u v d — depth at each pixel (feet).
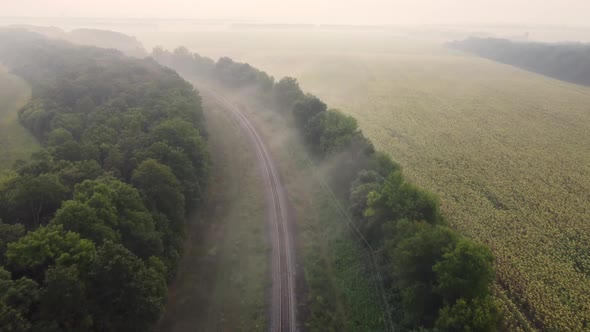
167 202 166.61
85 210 124.06
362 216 185.68
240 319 140.36
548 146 336.49
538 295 156.35
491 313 111.34
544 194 244.42
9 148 254.68
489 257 122.72
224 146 303.48
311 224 201.77
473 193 241.35
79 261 109.70
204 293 152.15
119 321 111.24
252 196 228.02
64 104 287.89
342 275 164.04
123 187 146.72
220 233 192.34
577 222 212.43
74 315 100.42
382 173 213.46
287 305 146.82
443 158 299.79
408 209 161.07
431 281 128.57
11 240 122.11
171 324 136.15
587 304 153.28
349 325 139.23
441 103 481.05
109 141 214.69
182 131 222.28
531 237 197.06
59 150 187.73
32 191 139.23
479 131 372.38
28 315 97.71
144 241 135.95
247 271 164.96
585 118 427.33
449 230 138.00
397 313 139.95
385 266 156.87
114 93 308.81
